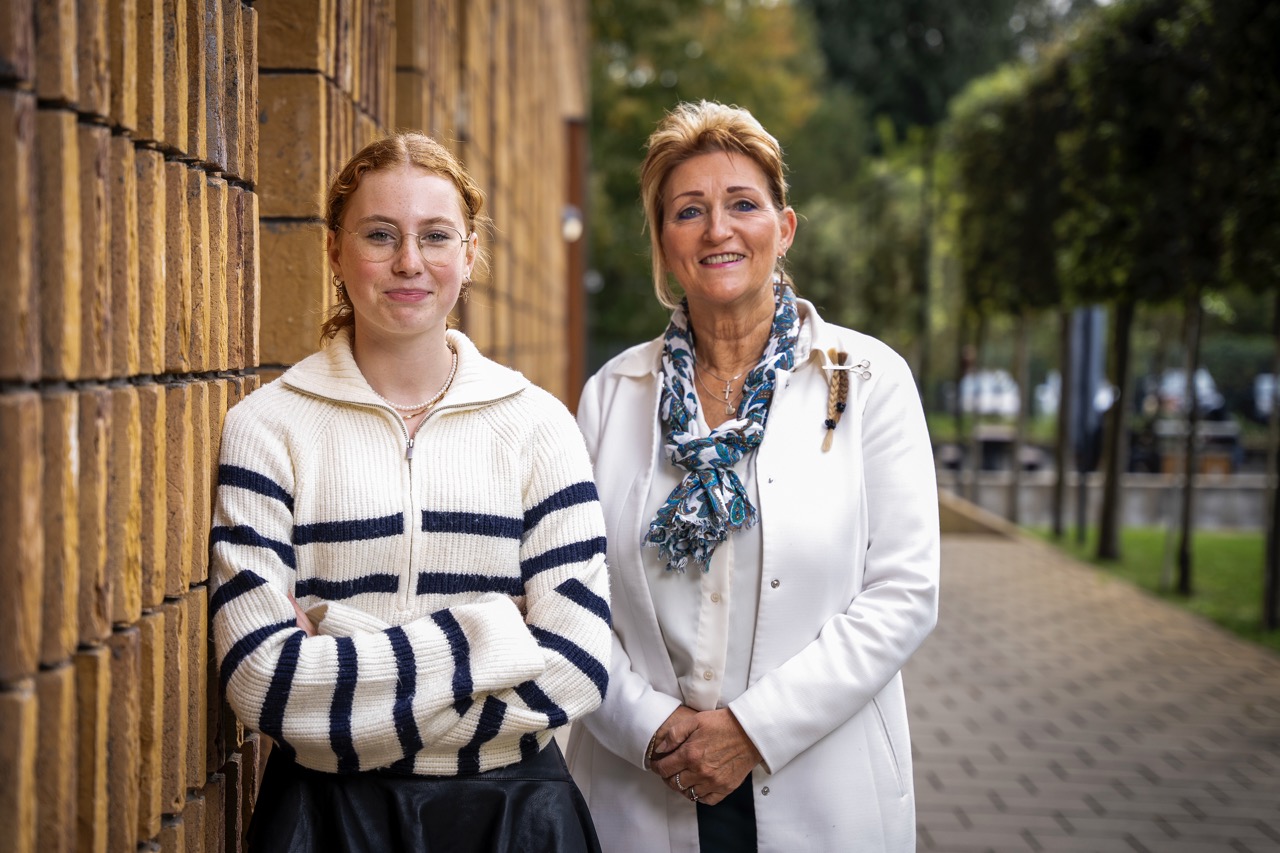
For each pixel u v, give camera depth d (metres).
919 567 1.95
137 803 1.47
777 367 1.99
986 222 12.24
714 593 1.96
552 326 11.66
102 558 1.34
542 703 1.62
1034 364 26.50
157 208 1.47
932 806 4.19
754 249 1.96
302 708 1.52
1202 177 7.40
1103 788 4.39
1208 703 5.53
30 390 1.19
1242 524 12.61
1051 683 5.88
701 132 1.98
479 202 1.76
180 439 1.56
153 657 1.50
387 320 1.64
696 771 1.88
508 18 6.02
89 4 1.27
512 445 1.70
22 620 1.16
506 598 1.63
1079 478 10.87
